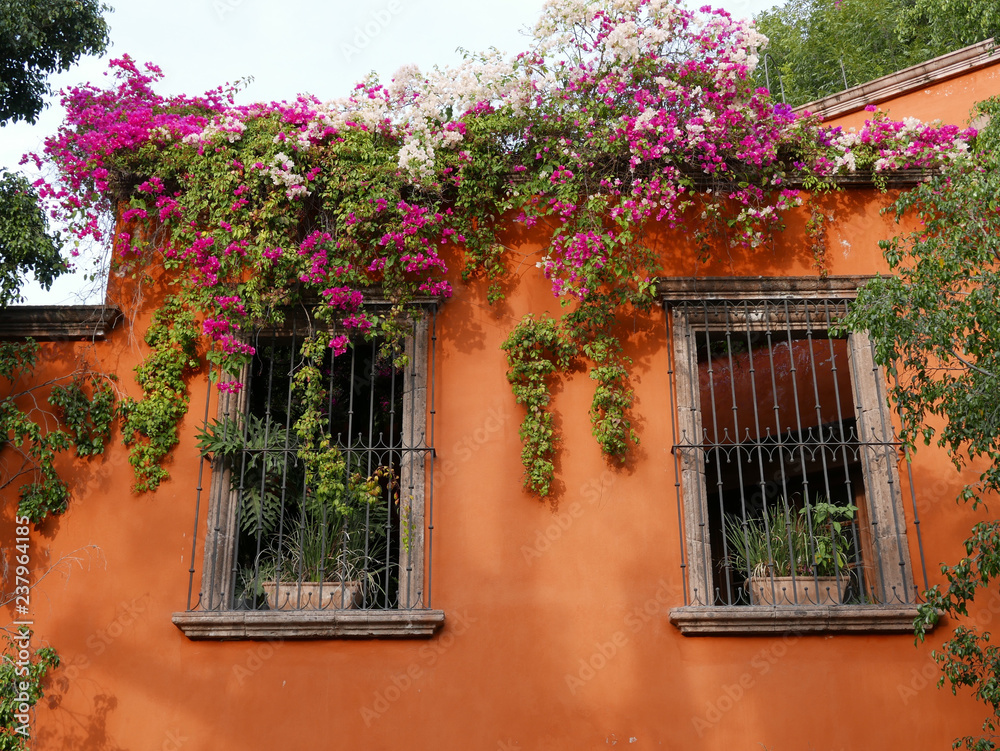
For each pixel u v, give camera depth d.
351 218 5.50
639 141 5.59
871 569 5.58
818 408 5.61
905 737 4.94
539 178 5.71
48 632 5.17
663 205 5.62
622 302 5.73
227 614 5.04
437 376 5.64
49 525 5.37
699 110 5.78
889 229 5.92
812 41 12.62
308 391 5.40
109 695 5.05
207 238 5.46
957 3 10.13
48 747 4.96
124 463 5.50
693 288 5.73
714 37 5.81
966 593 4.12
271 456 5.54
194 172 5.65
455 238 5.69
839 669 5.05
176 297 5.68
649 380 5.64
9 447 5.50
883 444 5.40
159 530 5.37
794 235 5.93
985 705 4.98
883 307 4.18
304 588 5.25
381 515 6.01
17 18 6.44
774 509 5.63
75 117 5.88
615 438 5.43
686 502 5.38
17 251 5.50
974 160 4.70
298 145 5.62
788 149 5.87
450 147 5.85
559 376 5.65
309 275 5.44
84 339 5.73
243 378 5.62
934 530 5.35
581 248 5.46
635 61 5.79
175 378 5.60
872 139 5.87
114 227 5.84
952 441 4.26
